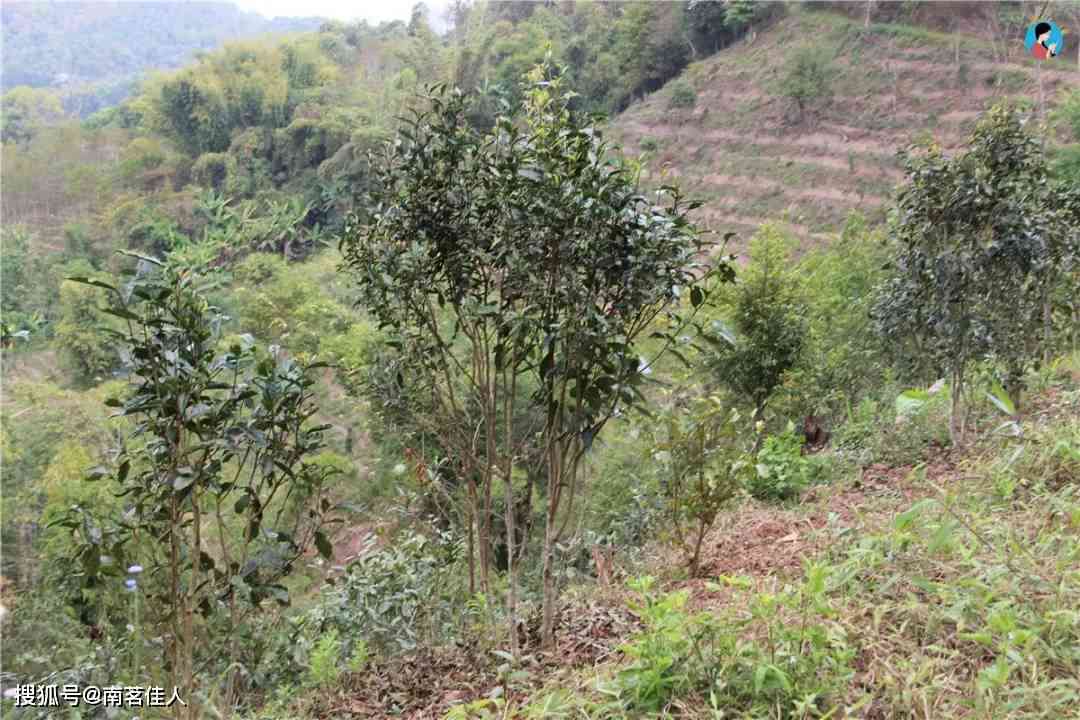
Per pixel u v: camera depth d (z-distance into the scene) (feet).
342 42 308.40
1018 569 9.43
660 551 16.83
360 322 68.23
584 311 10.64
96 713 11.93
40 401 73.00
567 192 10.21
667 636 8.72
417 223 11.57
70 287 106.93
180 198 191.01
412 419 14.15
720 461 15.48
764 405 37.93
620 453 26.07
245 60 252.42
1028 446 15.05
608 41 193.47
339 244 12.25
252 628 14.40
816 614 9.38
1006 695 7.52
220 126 238.89
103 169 237.45
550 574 12.22
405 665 14.11
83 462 58.80
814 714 7.73
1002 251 18.33
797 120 135.74
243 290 81.46
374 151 11.92
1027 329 22.13
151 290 9.19
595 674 9.78
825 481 20.57
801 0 163.43
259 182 209.15
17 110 331.98
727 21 165.89
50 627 19.99
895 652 8.68
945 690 7.78
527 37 185.57
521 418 15.12
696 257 11.27
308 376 10.05
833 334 49.08
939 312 19.21
